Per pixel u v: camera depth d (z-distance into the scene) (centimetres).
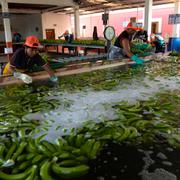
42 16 1884
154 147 165
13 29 2075
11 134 186
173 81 347
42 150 159
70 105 254
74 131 191
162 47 895
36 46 325
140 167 143
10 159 150
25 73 363
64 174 134
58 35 2005
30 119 218
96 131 189
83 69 417
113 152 159
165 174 137
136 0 1184
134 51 577
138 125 197
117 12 1678
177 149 163
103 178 134
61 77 375
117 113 229
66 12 1934
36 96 284
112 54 539
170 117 215
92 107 248
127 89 311
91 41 1127
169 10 1371
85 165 142
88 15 1917
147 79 362
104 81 350
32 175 133
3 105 254
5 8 1123
